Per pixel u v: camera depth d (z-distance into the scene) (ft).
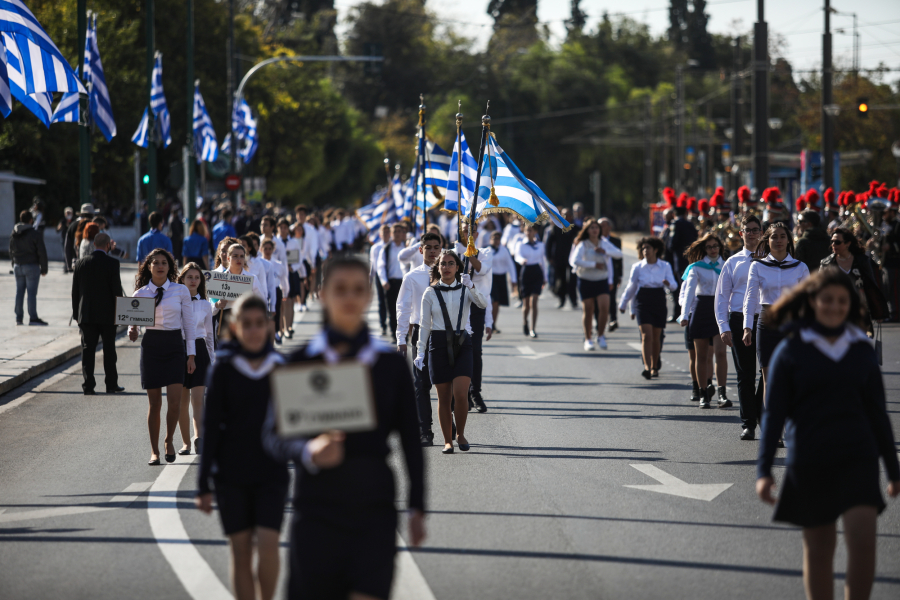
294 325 147.64
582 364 109.91
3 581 43.04
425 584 41.96
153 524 51.34
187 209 212.02
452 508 53.88
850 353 35.70
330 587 29.09
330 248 203.41
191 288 66.28
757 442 70.59
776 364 36.52
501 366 108.68
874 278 75.92
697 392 87.45
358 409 27.96
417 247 107.65
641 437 72.43
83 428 76.95
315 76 527.40
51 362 107.86
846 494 34.78
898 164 489.26
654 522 51.13
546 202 87.66
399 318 72.43
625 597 40.42
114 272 92.22
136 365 110.73
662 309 99.04
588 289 119.96
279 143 449.89
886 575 43.04
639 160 630.33
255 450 36.40
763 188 210.59
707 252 83.56
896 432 72.69
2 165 296.51
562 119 632.38
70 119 147.64
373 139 623.77
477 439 72.23
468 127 622.13
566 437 72.64
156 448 64.80
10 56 106.93
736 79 309.42
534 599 40.19
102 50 295.07
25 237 135.03
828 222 165.37
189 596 40.98
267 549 36.04
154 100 192.54
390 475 29.73
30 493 57.93
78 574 43.83
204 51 375.66
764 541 47.96
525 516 52.24
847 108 477.77
